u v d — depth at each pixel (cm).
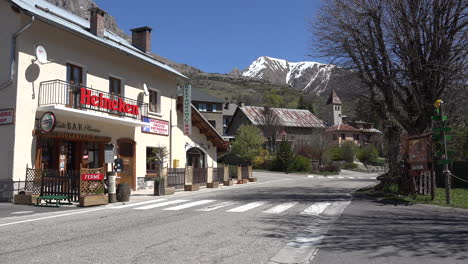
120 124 1794
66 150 1543
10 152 1290
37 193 1291
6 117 1307
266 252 602
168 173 1966
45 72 1420
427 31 1498
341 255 582
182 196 1623
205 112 6347
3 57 1341
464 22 1439
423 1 1472
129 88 1903
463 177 2072
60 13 1773
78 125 1561
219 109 6456
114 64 1802
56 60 1472
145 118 1988
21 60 1326
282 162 4466
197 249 616
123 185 1363
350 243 667
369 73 1684
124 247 624
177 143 2298
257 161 4462
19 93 1311
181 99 2320
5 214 1006
